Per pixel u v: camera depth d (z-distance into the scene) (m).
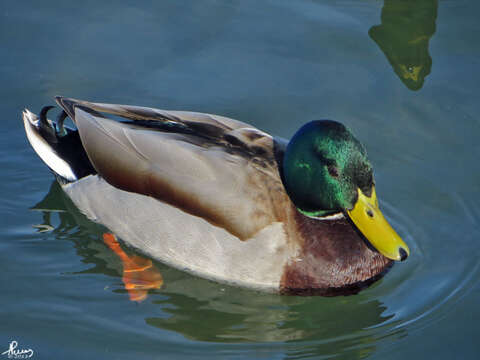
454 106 10.80
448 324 7.93
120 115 8.92
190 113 8.88
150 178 8.36
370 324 8.11
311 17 12.28
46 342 7.67
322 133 7.89
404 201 9.63
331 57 11.55
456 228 9.24
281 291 8.37
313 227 8.26
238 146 8.43
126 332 7.89
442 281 8.52
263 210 8.03
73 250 9.01
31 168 10.05
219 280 8.45
